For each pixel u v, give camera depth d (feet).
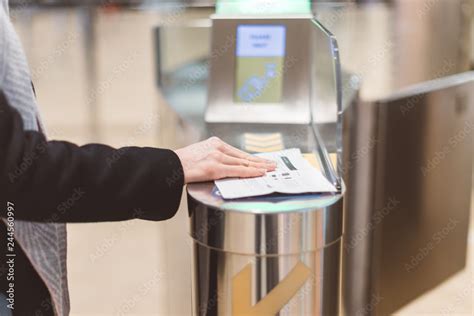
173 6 8.18
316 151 4.79
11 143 3.36
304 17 5.43
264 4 5.94
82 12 14.66
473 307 8.70
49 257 3.92
